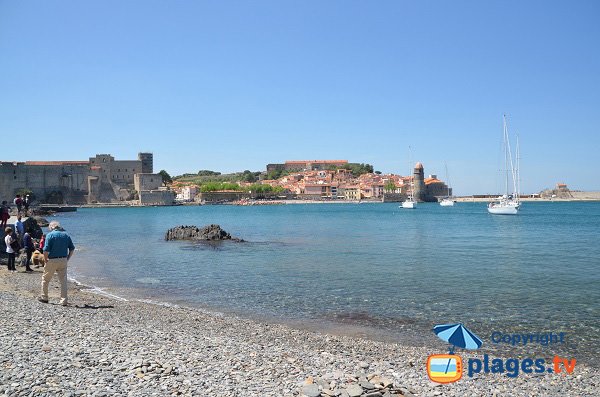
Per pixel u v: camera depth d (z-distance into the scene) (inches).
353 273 1518.2
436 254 2076.8
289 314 959.0
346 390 448.5
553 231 3609.7
